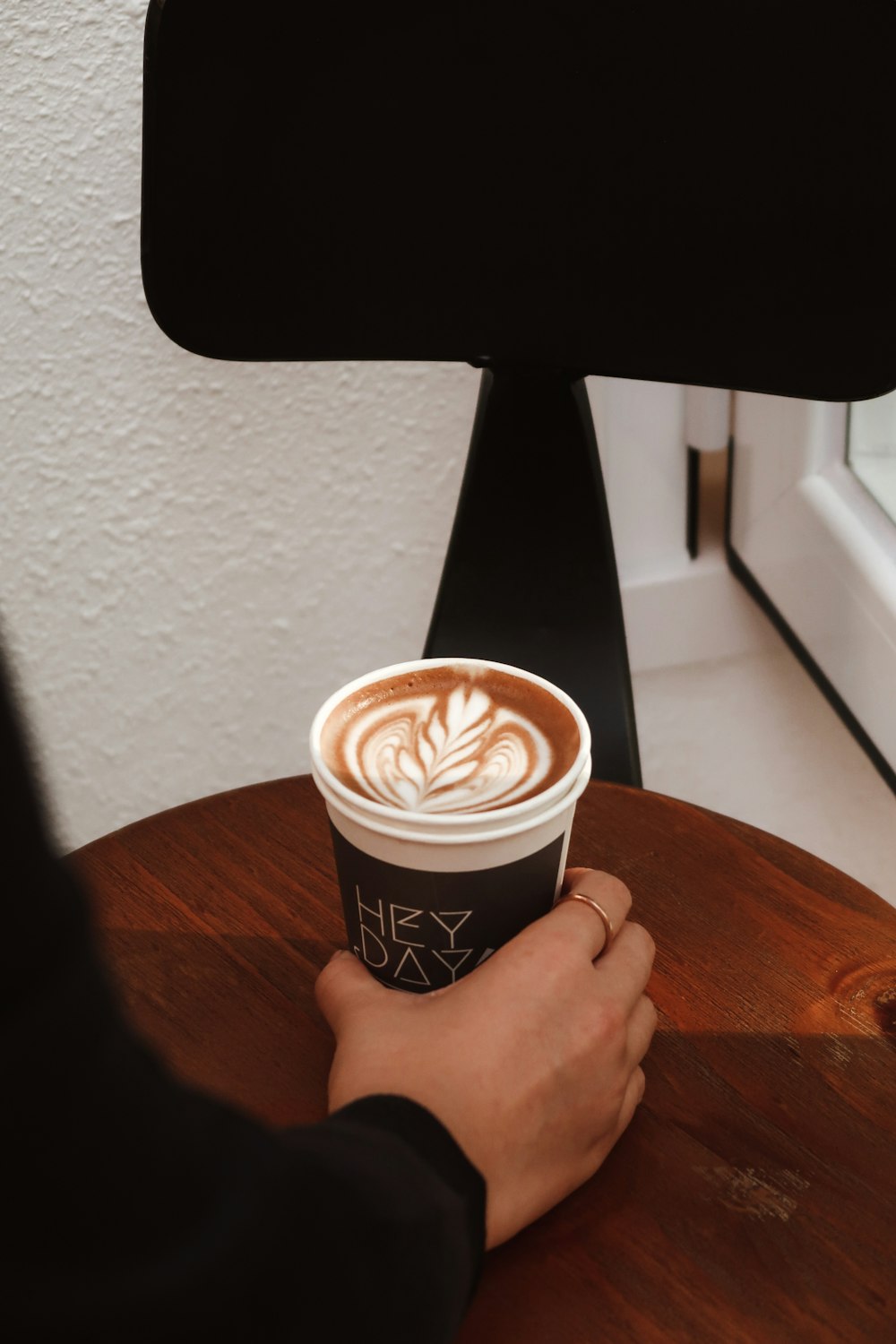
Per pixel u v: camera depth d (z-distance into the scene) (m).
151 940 0.60
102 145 0.95
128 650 1.15
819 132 0.61
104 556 1.11
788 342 0.68
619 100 0.64
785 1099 0.51
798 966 0.58
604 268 0.70
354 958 0.52
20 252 0.98
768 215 0.65
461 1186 0.38
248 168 0.68
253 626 1.16
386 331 0.74
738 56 0.61
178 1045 0.53
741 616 1.21
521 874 0.47
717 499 1.17
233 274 0.72
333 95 0.66
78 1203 0.25
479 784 0.48
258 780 1.24
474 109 0.66
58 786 1.20
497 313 0.73
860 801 1.13
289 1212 0.30
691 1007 0.56
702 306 0.69
